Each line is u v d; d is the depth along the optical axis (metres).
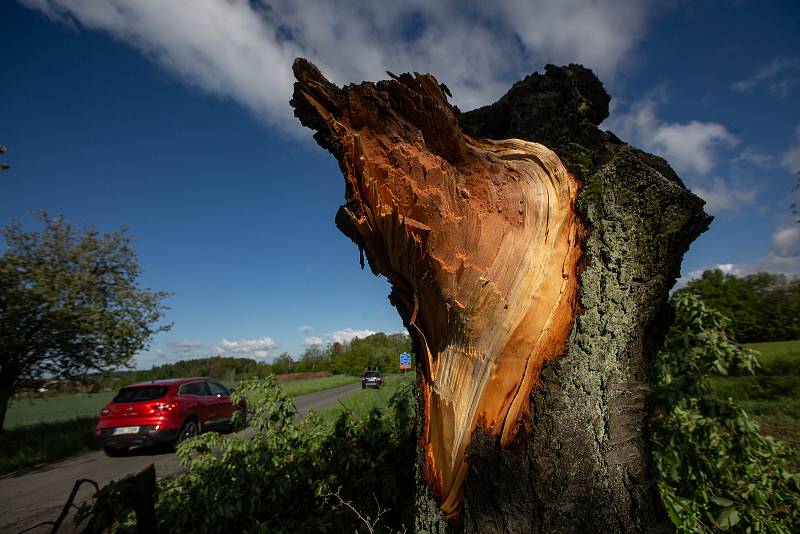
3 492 5.64
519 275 1.45
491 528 1.26
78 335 9.70
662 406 2.44
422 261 1.56
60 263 9.98
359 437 3.51
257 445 3.44
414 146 1.62
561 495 1.22
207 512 2.67
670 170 1.53
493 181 1.59
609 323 1.34
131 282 11.27
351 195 1.74
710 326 2.64
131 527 2.04
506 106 2.06
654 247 1.41
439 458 1.56
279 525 2.83
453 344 1.59
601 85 2.25
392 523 2.61
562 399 1.28
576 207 1.47
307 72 1.66
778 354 8.70
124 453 7.94
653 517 1.31
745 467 2.17
